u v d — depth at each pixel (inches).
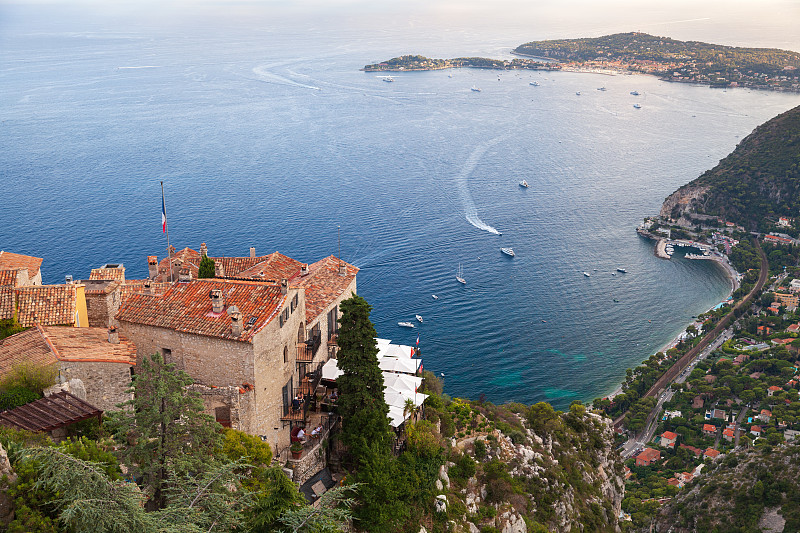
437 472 2289.6
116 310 2300.7
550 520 2925.7
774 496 4825.3
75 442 1558.8
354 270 2950.3
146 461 1589.6
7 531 1223.5
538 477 3026.6
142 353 2192.4
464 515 2365.9
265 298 2154.3
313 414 2330.2
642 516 5423.2
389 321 7859.3
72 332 2078.0
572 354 7824.8
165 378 1659.7
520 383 7086.6
